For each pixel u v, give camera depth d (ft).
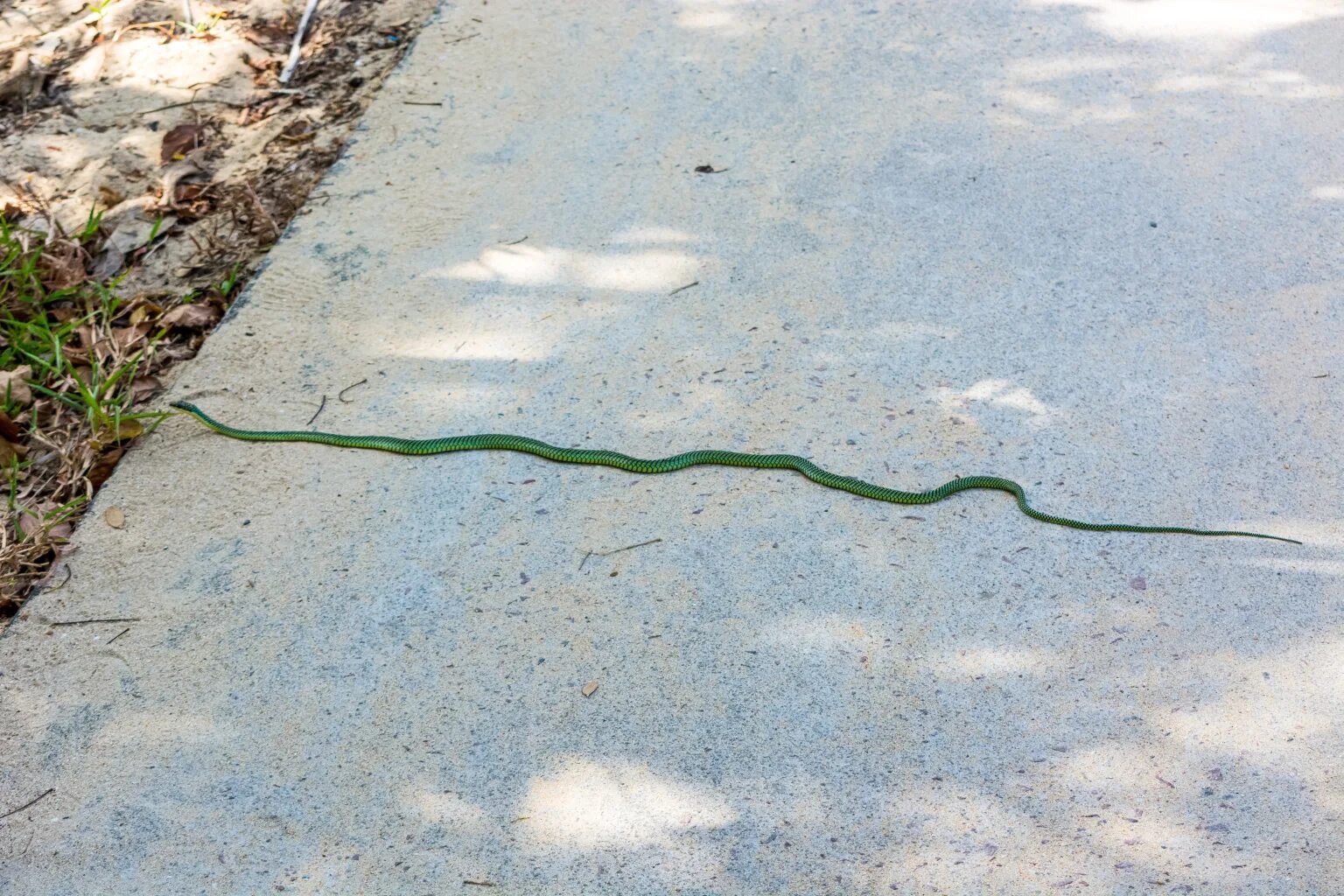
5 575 7.20
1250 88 9.00
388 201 8.55
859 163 8.66
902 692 6.73
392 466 7.50
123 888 6.40
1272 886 6.27
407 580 7.10
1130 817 6.43
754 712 6.70
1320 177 8.45
